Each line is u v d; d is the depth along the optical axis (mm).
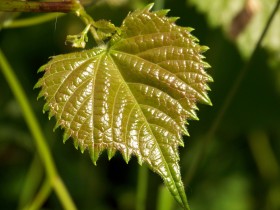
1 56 528
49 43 740
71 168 737
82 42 343
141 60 346
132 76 345
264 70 706
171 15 675
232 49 692
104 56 350
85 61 349
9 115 740
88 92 344
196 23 679
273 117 724
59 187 542
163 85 341
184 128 335
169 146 334
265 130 734
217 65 701
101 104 342
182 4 673
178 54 344
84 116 340
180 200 328
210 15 593
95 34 351
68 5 346
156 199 734
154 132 337
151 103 341
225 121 725
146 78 344
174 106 338
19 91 536
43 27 730
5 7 340
